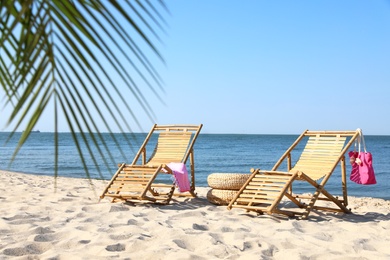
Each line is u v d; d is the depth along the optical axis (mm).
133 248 4227
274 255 4172
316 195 6145
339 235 5020
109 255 3996
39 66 1061
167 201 7062
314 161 6680
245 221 5730
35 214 5848
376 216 6352
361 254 4223
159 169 6988
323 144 6773
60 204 6820
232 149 46906
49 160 27219
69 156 31391
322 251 4234
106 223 5367
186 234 4676
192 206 6965
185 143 7820
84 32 1033
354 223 5727
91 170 20859
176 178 7059
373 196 13438
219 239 4641
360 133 6453
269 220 5840
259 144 63125
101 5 1024
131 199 7297
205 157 33438
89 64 1043
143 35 1020
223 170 23656
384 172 21203
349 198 9375
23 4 1056
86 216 5863
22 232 4809
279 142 72000
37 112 1061
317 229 5359
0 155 32594
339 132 6684
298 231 5168
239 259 3986
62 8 1046
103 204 6699
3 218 5449
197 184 16734
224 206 6859
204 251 4172
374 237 4961
